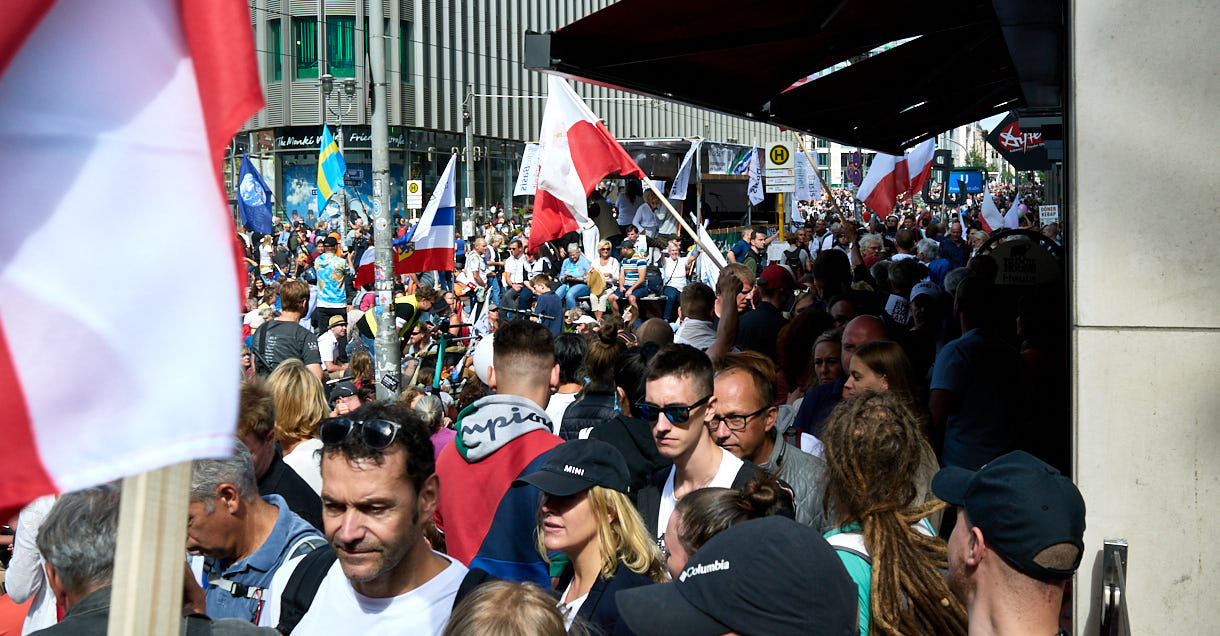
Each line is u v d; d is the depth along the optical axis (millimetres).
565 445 3178
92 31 1750
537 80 58500
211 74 1792
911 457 2955
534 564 3682
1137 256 3391
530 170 20016
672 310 18422
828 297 9938
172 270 1743
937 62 9016
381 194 12383
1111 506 3416
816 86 9367
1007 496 2381
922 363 8039
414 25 48688
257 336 9609
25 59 1712
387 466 2680
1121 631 3203
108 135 1743
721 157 28844
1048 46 4215
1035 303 6750
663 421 3648
